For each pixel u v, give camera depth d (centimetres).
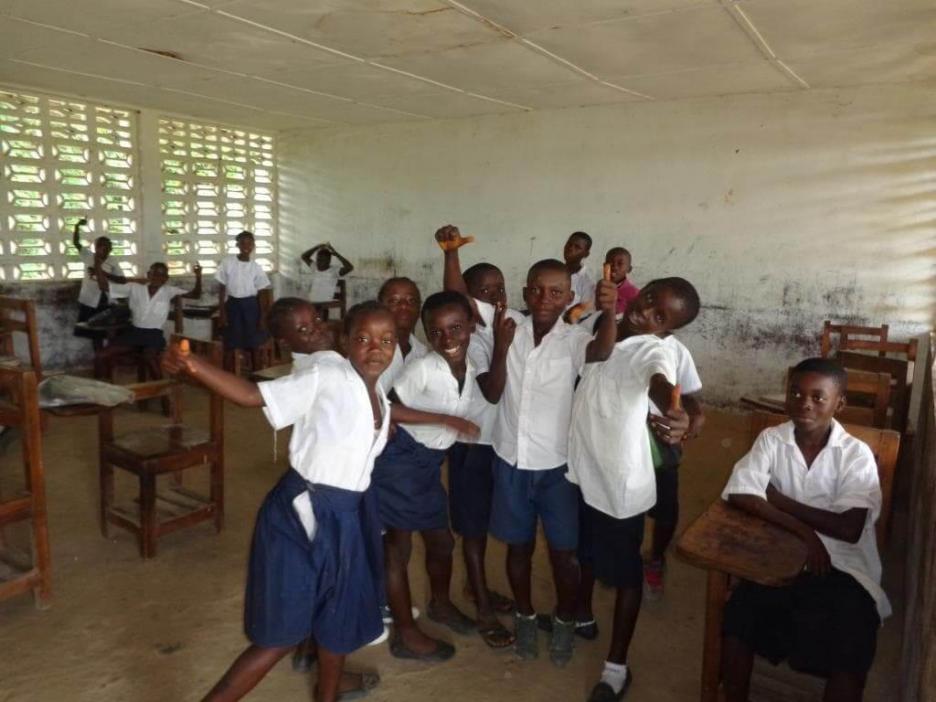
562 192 581
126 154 608
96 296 560
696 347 532
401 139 670
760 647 168
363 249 714
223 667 211
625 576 193
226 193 704
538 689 204
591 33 353
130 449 283
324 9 325
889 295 461
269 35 372
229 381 148
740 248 507
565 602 211
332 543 158
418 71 448
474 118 621
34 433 231
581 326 212
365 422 160
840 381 176
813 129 471
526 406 200
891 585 271
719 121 503
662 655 224
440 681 207
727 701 166
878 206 457
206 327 688
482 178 625
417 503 204
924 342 452
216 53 413
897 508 347
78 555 279
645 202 542
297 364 170
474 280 250
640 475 186
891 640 235
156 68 456
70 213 574
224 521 313
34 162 546
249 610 159
